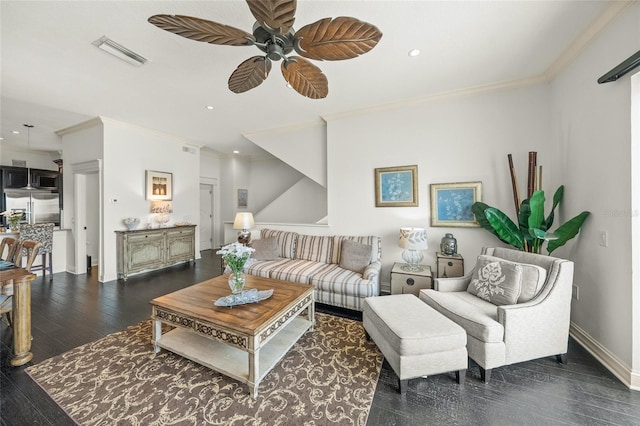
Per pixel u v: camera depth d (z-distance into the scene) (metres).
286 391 1.63
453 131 3.13
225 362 1.79
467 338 1.81
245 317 1.76
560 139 2.52
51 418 1.42
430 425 1.38
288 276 2.99
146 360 1.95
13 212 4.77
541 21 1.89
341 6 1.74
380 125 3.49
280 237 3.88
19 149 5.56
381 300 2.16
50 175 5.91
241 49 2.18
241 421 1.41
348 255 3.17
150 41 2.07
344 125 3.71
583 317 2.18
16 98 3.14
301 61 1.67
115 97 3.12
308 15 1.82
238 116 3.79
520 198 2.84
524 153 2.82
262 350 1.94
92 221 4.76
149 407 1.50
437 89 3.00
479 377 1.77
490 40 2.11
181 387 1.67
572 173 2.34
